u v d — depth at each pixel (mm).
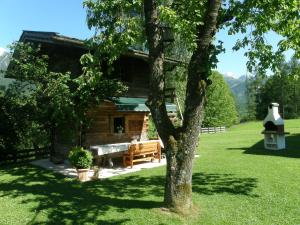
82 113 16453
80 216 9227
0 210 9859
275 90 91125
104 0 11695
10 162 19688
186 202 9250
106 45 10914
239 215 9297
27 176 14844
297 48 10750
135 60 20766
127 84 19938
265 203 10352
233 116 71375
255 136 37625
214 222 8742
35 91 17391
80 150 14023
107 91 16484
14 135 19703
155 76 9391
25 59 17875
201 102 9039
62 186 12766
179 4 10805
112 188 12359
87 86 15266
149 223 8633
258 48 11867
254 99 93562
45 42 18516
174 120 22125
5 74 19531
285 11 10516
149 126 23297
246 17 10766
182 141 9133
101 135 18594
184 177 9203
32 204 10352
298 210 9711
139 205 10016
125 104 16781
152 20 9453
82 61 10523
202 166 16875
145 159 17953
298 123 60188
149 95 9547
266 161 17922
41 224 8758
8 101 18875
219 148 25594
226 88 69312
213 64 8891
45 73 17438
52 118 16281
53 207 10016
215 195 11195
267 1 10328
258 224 8688
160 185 12797
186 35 9039
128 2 11531
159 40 9469
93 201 10562
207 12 8852
